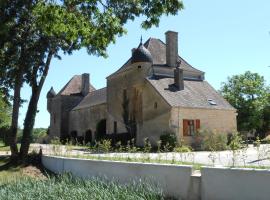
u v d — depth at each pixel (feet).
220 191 32.60
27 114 79.46
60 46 77.97
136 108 134.31
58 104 212.23
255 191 29.99
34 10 43.52
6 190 38.88
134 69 132.36
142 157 60.54
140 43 134.62
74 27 41.57
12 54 73.92
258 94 206.90
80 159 53.36
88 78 218.38
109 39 43.19
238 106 207.41
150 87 127.65
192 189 35.19
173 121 117.50
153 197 31.83
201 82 141.59
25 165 73.00
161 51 147.84
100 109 171.01
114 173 44.80
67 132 207.10
